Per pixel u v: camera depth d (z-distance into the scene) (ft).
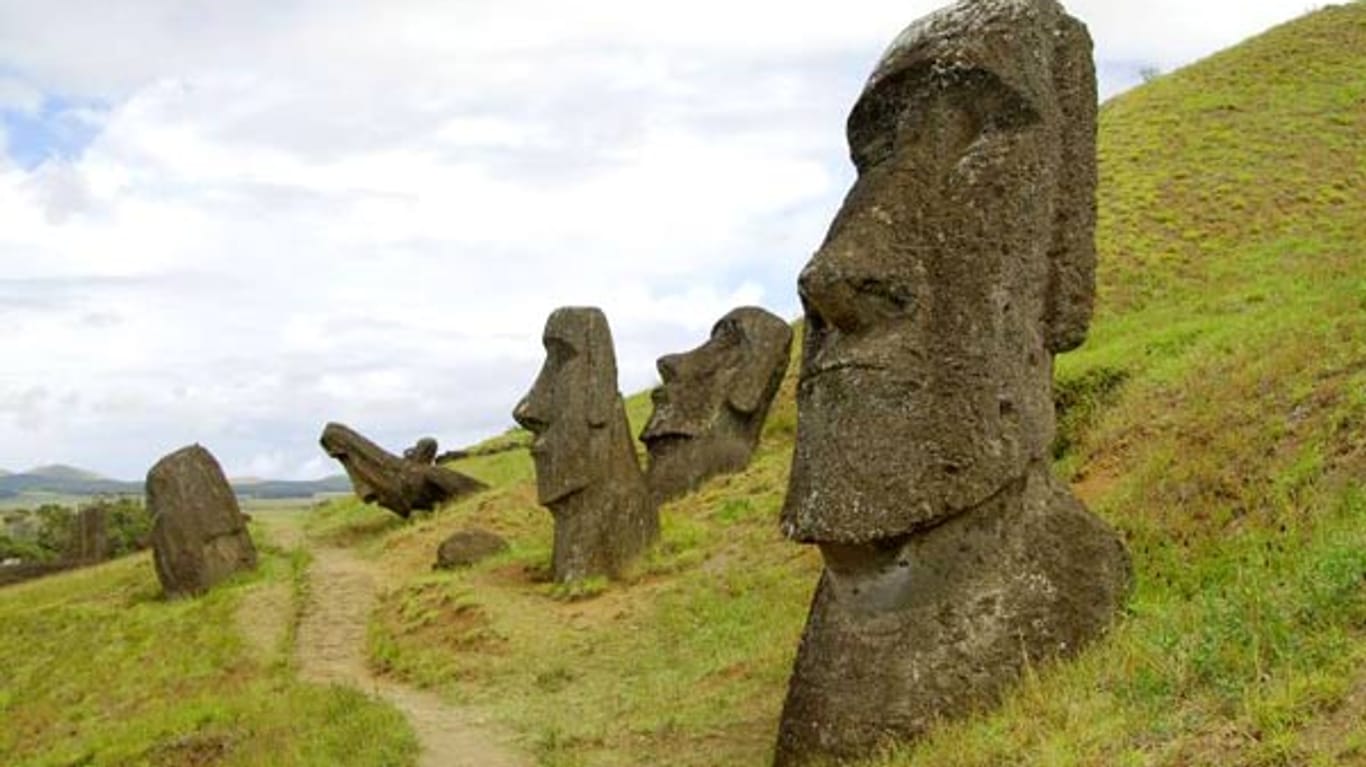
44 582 98.02
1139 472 40.14
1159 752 20.81
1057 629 27.84
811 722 27.86
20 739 55.31
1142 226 92.48
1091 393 52.29
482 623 53.31
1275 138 107.34
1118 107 126.82
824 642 28.48
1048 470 29.81
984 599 27.63
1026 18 29.50
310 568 77.25
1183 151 108.58
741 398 74.59
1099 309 77.97
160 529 78.33
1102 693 24.40
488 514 83.35
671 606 50.34
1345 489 31.32
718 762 31.45
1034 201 29.25
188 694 53.67
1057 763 21.62
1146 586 31.86
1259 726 20.11
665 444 74.38
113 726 50.01
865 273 27.91
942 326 28.22
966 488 27.61
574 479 58.75
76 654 67.41
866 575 28.48
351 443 95.61
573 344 60.44
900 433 27.76
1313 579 23.93
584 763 33.22
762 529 58.75
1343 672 20.61
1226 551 32.09
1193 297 75.36
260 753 38.65
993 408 28.12
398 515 97.66
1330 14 138.21
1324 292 55.77
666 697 38.81
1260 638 22.65
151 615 71.87
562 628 51.29
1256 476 35.04
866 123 30.81
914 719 26.73
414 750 36.42
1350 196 92.94
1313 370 39.27
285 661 54.90
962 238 28.50
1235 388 41.78
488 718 40.47
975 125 29.32
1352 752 18.49
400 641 55.01
